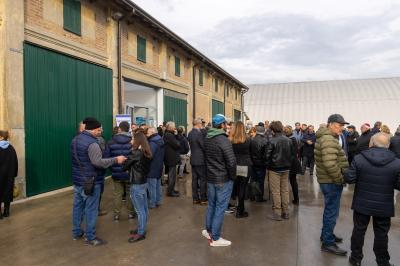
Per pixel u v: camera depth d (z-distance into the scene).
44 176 8.37
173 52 16.94
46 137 8.43
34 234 5.50
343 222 6.53
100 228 5.92
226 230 5.89
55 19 8.91
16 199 7.54
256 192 8.09
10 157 6.37
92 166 4.91
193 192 7.86
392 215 4.15
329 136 4.79
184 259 4.58
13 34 7.43
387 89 38.00
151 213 6.97
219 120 5.14
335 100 38.16
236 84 32.19
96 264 4.39
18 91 7.54
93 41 10.60
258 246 5.11
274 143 6.48
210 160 5.12
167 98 16.16
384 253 4.27
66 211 6.88
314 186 10.60
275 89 44.75
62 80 9.05
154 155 7.25
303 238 5.49
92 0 10.46
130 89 13.23
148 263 4.43
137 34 13.34
